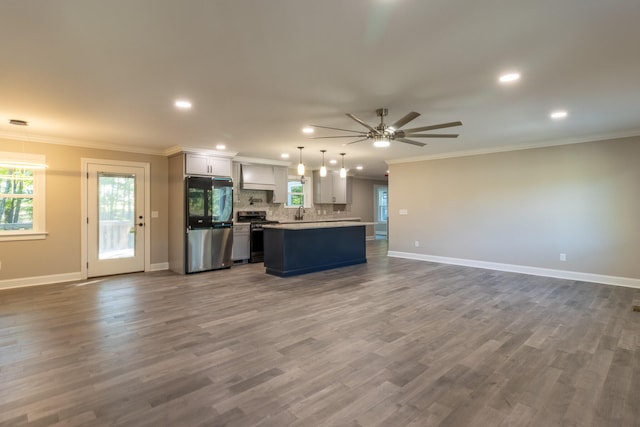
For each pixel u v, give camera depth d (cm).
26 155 503
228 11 190
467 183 662
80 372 246
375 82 297
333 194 984
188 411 200
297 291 472
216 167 636
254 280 542
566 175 547
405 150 647
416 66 265
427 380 236
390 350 283
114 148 579
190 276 575
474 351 282
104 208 574
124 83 296
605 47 234
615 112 390
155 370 249
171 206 632
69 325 340
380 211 1260
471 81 295
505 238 614
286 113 385
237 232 700
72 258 543
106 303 416
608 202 511
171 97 332
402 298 436
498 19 200
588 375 243
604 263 515
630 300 426
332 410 202
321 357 270
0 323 346
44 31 210
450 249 688
